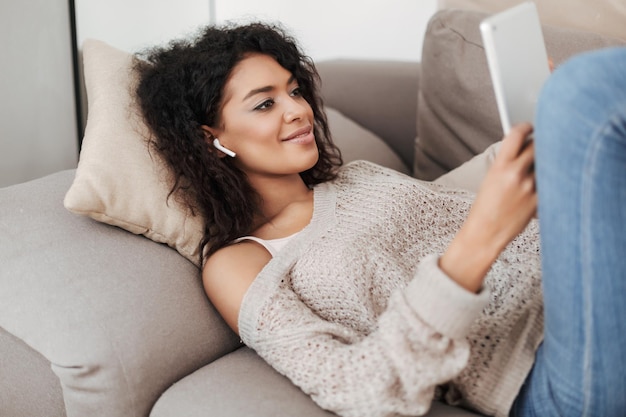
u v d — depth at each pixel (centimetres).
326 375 96
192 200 126
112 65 135
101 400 103
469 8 189
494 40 83
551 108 78
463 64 163
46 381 114
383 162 183
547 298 89
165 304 112
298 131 128
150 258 117
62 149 175
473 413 103
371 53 219
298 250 119
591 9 175
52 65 169
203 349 114
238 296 113
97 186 115
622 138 76
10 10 157
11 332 110
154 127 128
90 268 111
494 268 115
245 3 227
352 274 113
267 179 132
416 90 196
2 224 118
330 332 103
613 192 78
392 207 125
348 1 217
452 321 88
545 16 180
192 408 99
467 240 87
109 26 185
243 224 127
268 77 127
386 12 212
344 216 125
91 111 128
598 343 85
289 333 102
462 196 137
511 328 104
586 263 81
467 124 167
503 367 101
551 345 92
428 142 177
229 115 128
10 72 159
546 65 95
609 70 77
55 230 117
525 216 86
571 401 91
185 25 211
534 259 117
